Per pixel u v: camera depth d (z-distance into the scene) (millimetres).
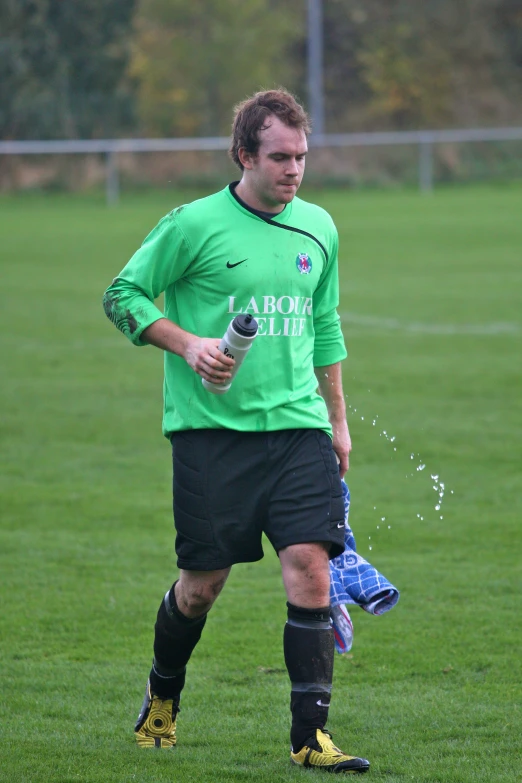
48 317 58656
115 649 18500
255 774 13211
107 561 23203
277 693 16594
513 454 31375
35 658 18094
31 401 39188
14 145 137625
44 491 28438
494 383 41219
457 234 96562
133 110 155375
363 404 37875
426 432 33969
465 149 152875
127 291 13727
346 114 183500
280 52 175625
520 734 14805
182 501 13805
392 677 17156
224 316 13719
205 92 166375
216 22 166125
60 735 14859
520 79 190500
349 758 13211
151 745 14508
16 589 21469
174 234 13656
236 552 13789
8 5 148375
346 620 14602
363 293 66500
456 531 24844
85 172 144500
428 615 19859
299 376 13961
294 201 14203
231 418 13664
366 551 23547
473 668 17469
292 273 13797
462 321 56281
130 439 33969
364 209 120188
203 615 14242
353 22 184000
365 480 29078
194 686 16875
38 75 150125
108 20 152500
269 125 13344
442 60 182500
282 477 13625
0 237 98500
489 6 189625
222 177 140500
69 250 88625
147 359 47625
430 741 14586
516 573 22078
